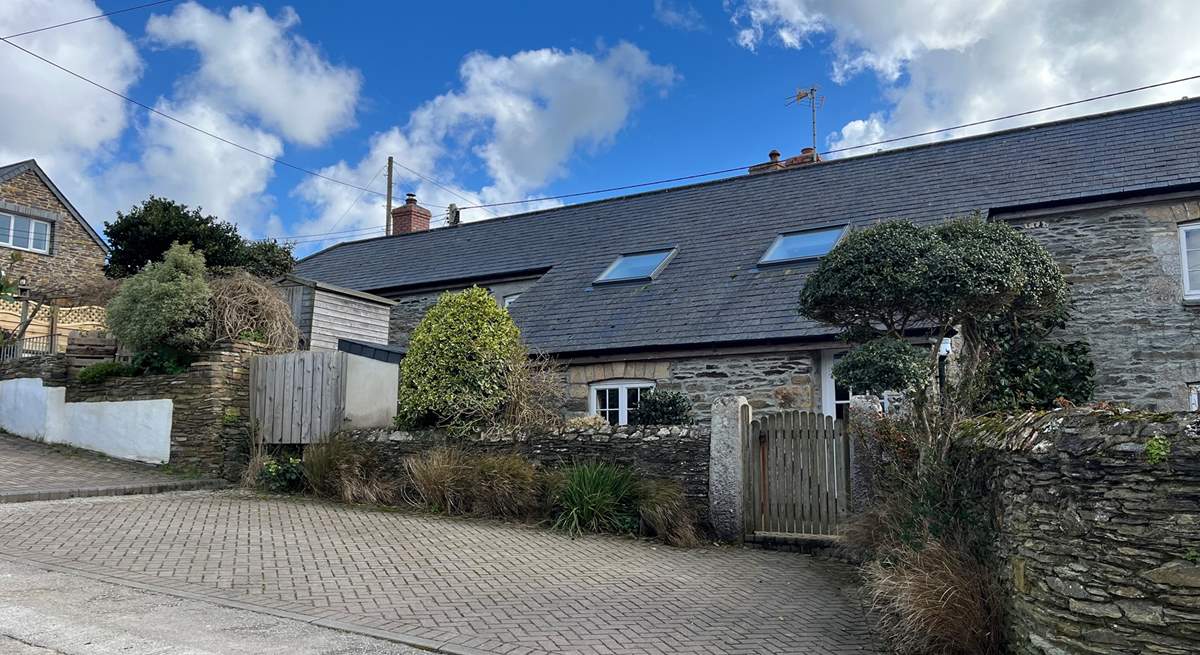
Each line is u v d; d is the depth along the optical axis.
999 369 11.28
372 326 16.86
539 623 5.62
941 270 6.72
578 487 9.55
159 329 12.41
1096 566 4.12
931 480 6.48
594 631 5.50
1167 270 11.48
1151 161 12.53
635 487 9.59
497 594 6.38
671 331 12.60
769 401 11.63
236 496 10.71
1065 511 4.29
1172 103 14.24
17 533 7.51
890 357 6.76
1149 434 4.04
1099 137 14.09
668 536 9.14
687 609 6.25
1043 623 4.36
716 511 9.38
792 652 5.29
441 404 10.85
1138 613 3.95
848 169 16.73
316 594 6.04
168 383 12.54
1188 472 3.90
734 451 9.40
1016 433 4.85
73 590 5.77
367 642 4.97
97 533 7.74
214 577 6.36
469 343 10.98
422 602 5.99
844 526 8.34
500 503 9.95
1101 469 4.16
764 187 17.36
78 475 11.12
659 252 15.77
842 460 9.04
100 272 23.14
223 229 23.12
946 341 10.75
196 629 5.02
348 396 11.80
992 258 6.81
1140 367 11.41
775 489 9.38
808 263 13.16
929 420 7.23
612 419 12.88
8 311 21.69
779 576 7.68
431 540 8.45
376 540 8.28
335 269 21.48
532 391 11.61
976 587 5.14
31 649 4.53
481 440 10.77
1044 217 12.47
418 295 18.41
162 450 12.37
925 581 5.31
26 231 24.02
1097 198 11.97
